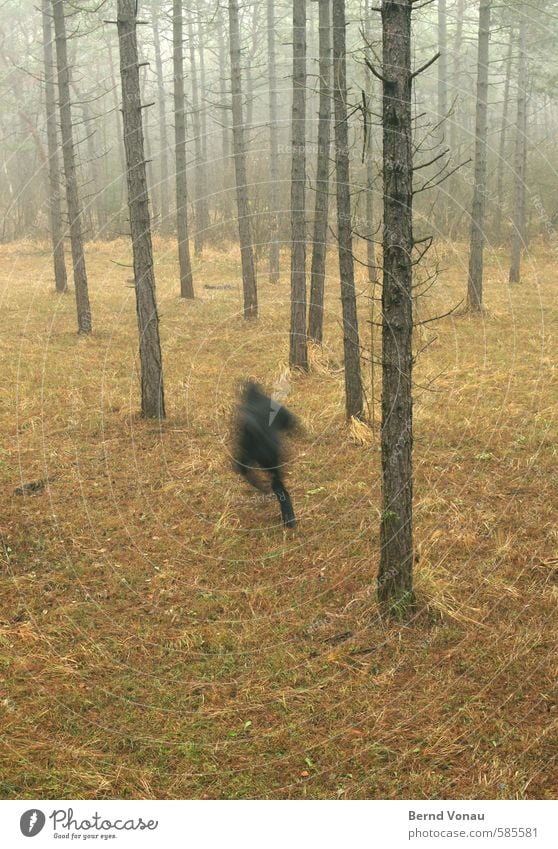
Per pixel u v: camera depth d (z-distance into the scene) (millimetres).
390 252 4453
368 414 8672
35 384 10484
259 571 5555
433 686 4195
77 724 3955
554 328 13562
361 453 7832
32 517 6402
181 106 16875
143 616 4980
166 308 16672
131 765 3688
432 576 5238
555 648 4457
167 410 9406
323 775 3611
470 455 7652
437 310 15156
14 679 4301
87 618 4938
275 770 3650
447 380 10219
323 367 11078
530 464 7262
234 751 3771
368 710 4020
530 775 3531
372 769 3629
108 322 15094
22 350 12578
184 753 3758
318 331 11398
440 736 3799
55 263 18281
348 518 6344
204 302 17422
